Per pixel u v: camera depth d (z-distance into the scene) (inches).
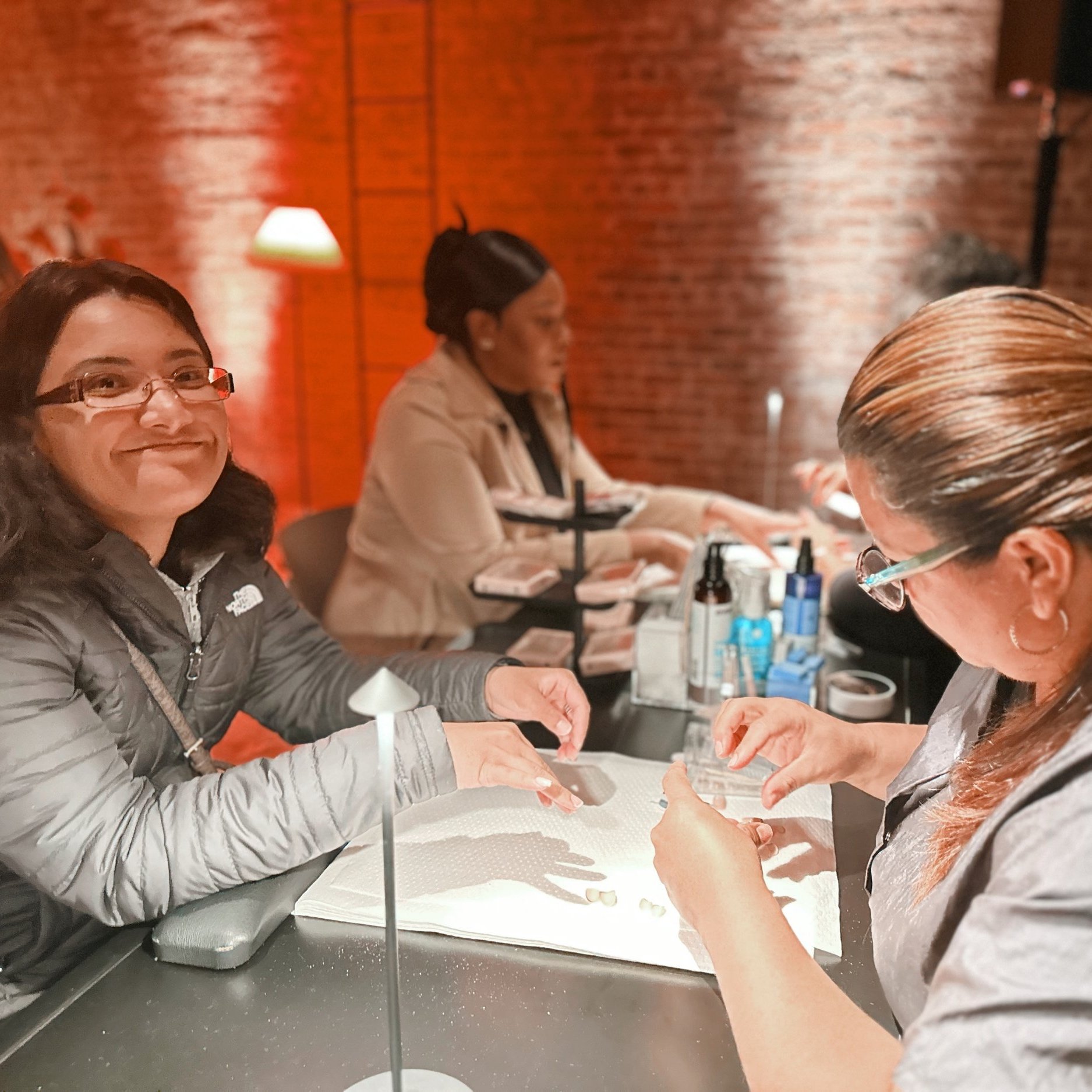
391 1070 27.9
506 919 34.6
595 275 170.4
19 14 187.2
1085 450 20.5
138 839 35.2
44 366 36.0
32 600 36.7
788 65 153.1
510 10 161.3
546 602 60.3
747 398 169.3
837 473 80.1
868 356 23.5
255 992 32.0
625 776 44.8
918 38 147.2
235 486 44.4
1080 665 22.5
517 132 167.0
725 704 40.1
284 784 36.1
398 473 83.3
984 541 21.4
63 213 195.3
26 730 34.8
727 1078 28.3
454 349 87.0
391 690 23.2
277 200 183.3
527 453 91.3
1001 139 147.7
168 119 185.0
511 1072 28.5
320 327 188.2
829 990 25.1
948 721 31.6
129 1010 31.4
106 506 37.8
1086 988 18.8
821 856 38.6
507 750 37.1
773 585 71.5
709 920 27.6
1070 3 120.1
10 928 39.2
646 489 93.9
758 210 160.2
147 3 179.0
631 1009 30.9
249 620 46.0
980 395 21.0
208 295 192.7
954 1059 19.6
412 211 176.6
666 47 157.0
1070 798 20.5
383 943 34.0
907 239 155.3
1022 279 114.8
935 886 25.8
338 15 169.8
